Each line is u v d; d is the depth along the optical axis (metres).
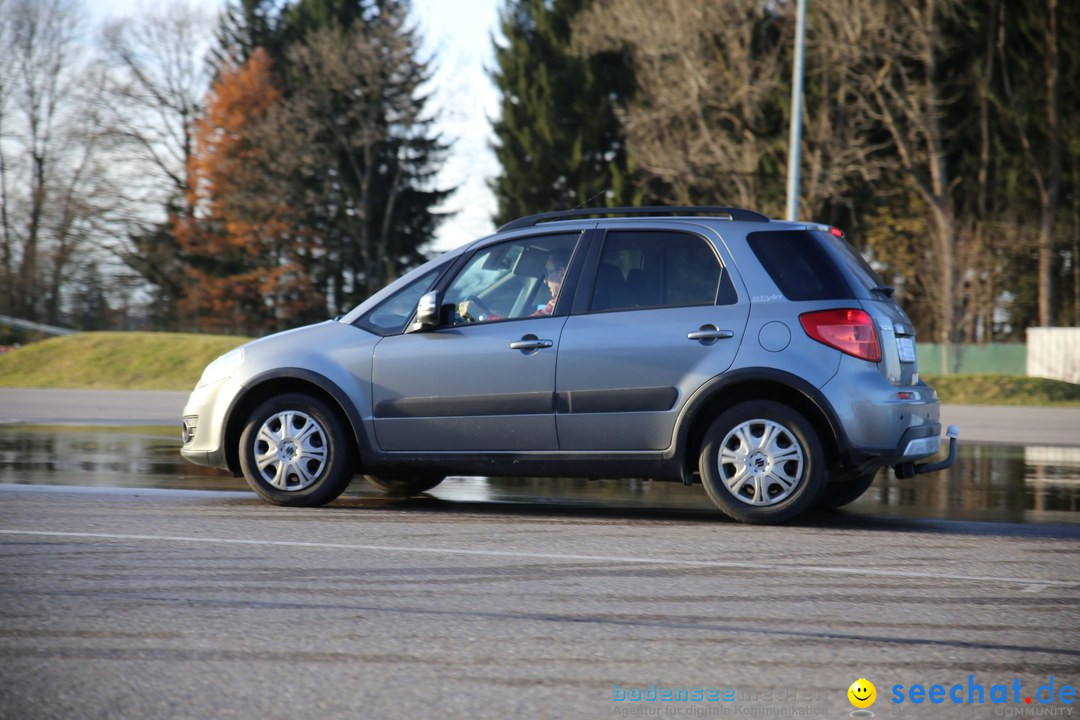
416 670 8.77
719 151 77.12
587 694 8.23
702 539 14.49
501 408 16.33
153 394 49.59
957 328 80.88
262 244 116.38
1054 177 86.00
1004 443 31.59
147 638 9.62
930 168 83.06
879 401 15.27
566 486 21.44
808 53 75.12
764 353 15.48
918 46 74.94
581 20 80.88
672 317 15.91
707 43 75.88
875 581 12.03
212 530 14.94
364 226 118.44
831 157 76.12
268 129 108.19
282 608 10.70
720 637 9.77
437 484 20.23
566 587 11.64
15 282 116.31
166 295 121.81
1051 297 85.94
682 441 15.73
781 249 15.91
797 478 15.45
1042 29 85.56
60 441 29.34
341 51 108.56
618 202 111.50
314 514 16.47
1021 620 10.43
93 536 14.41
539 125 117.25
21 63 117.31
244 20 132.88
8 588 11.45
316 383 16.92
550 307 16.47
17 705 7.91
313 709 7.85
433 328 16.75
